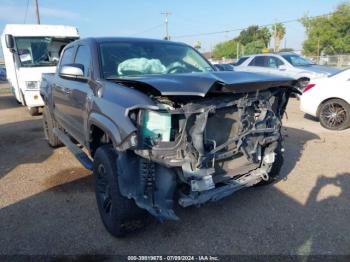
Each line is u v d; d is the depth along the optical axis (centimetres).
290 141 615
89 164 374
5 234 314
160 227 321
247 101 298
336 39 4544
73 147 447
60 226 328
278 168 392
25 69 916
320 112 738
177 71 388
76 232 316
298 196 381
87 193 404
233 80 274
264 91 324
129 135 246
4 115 1052
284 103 357
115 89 291
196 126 262
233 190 309
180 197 275
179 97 258
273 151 358
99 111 297
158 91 252
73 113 416
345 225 318
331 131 700
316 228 314
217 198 294
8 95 1803
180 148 259
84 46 413
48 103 567
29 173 480
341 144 595
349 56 3247
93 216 346
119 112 261
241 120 299
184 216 340
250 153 320
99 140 344
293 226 318
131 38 418
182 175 266
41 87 614
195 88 253
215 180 299
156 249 288
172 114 256
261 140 329
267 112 330
